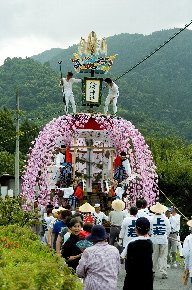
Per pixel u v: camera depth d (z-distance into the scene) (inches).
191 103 6875.0
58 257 359.3
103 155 888.3
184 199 1561.3
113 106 864.3
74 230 403.9
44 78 5295.3
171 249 711.7
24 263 330.0
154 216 602.9
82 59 870.4
